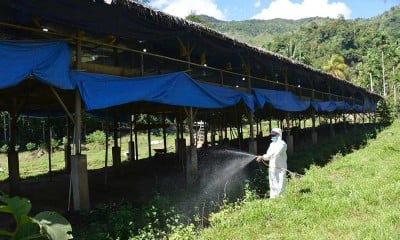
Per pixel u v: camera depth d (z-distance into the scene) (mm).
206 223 8258
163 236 7207
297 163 15961
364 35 112438
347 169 14133
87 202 8836
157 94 10141
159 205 8516
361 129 35562
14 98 12594
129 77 10234
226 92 13633
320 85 28594
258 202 9203
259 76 20344
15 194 12500
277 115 29453
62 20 8562
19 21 8680
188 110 12773
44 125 33469
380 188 9633
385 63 70625
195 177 12328
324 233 6746
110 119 20688
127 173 16516
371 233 6254
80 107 9008
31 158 28484
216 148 21438
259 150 22969
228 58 16016
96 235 6762
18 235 3219
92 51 11156
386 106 46562
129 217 7637
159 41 12539
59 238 3123
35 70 7809
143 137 38562
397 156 15977
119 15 9141
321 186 11008
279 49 105500
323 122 47031
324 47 111062
